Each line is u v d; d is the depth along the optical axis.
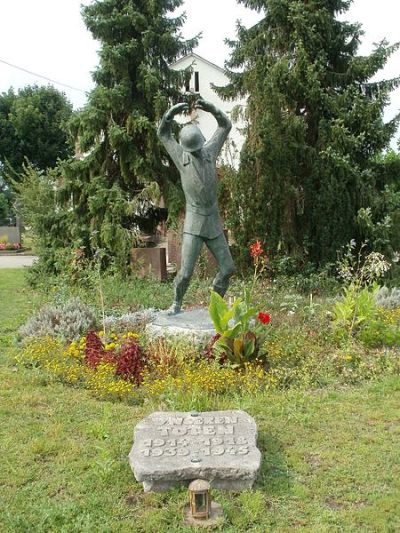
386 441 5.14
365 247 14.27
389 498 4.18
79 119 14.84
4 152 38.31
